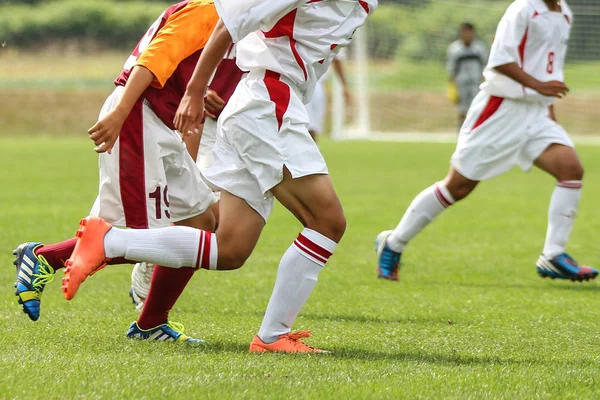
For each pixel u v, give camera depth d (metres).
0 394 8.56
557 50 17.67
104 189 11.70
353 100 74.94
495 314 14.21
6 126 65.75
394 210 28.23
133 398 8.54
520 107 17.61
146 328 11.93
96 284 16.44
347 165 44.16
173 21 11.50
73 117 68.38
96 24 101.94
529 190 35.56
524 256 20.75
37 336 11.66
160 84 11.24
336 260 19.83
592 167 44.19
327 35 10.86
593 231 24.77
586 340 12.31
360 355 10.95
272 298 11.10
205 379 9.25
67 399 8.46
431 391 8.99
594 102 70.94
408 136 65.19
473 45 54.34
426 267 19.19
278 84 10.78
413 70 79.06
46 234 21.89
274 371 9.73
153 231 10.83
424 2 79.31
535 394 8.98
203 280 17.03
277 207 29.17
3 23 100.50
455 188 17.66
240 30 10.38
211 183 11.01
